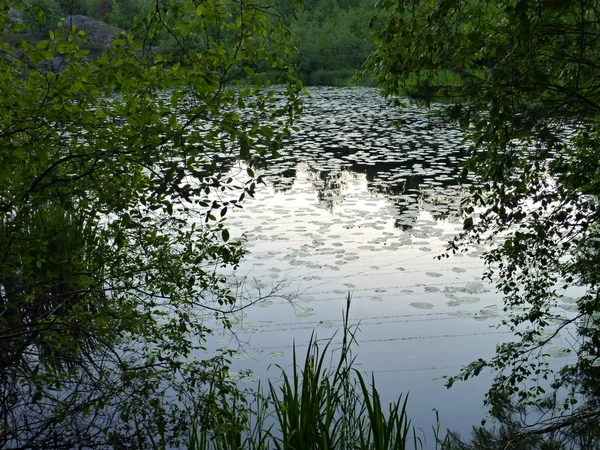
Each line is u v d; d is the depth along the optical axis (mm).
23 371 3791
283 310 5695
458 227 8164
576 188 3727
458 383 4559
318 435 3193
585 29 3188
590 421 3799
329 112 20422
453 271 6656
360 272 6629
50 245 4047
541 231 3768
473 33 3115
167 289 3959
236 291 5992
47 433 3502
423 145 14398
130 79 3342
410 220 8508
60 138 3342
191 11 3178
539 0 2713
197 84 2943
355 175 11320
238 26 2975
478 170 3934
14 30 3230
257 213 8750
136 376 3414
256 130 3045
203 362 3855
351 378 4602
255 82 3232
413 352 4984
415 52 3424
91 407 3736
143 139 2895
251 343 5086
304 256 7082
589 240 4000
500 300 5930
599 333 3883
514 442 3766
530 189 3979
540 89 2848
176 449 3490
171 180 2943
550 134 2934
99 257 3617
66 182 3322
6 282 3791
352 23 33312
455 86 3469
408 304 5867
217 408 3371
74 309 3969
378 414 3154
